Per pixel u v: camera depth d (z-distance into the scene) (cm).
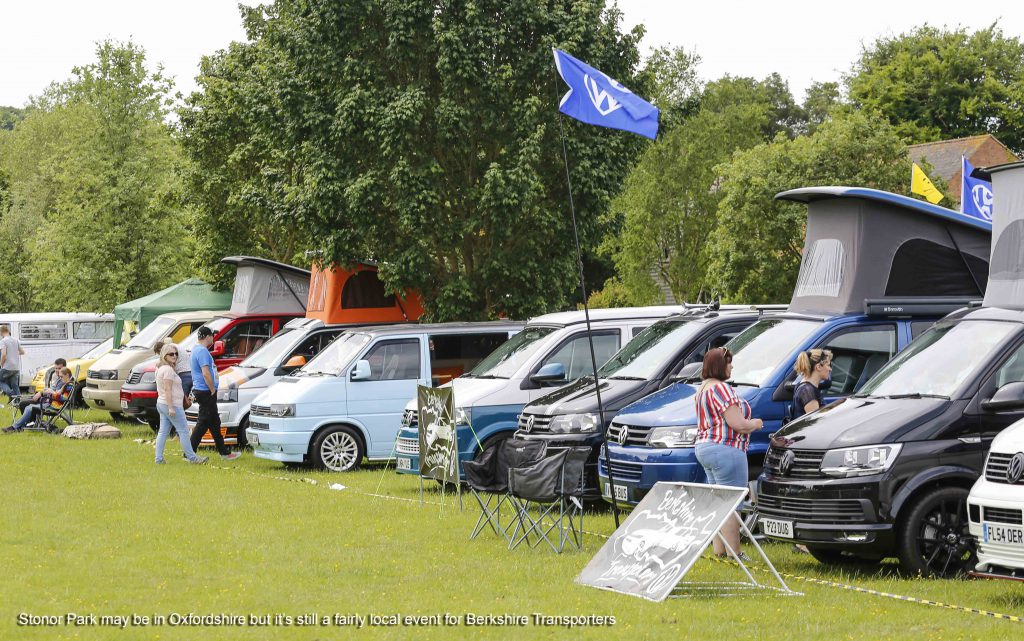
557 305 2398
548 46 2247
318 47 2317
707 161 4847
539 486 1058
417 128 2228
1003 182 1207
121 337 2906
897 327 1238
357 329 1875
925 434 951
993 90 5381
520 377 1515
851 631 750
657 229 4934
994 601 854
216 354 2319
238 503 1388
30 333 3644
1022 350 991
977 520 840
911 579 939
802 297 1389
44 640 745
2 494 1447
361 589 913
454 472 1316
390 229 2331
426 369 1811
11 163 7300
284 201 2428
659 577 877
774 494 1002
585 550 1085
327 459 1764
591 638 743
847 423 982
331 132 2283
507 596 885
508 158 2252
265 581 942
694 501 906
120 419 2647
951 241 1369
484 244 2381
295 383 1795
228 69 3241
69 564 1014
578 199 2322
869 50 5959
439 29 2209
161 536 1155
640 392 1323
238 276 2481
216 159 3266
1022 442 828
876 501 940
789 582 932
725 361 993
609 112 1224
